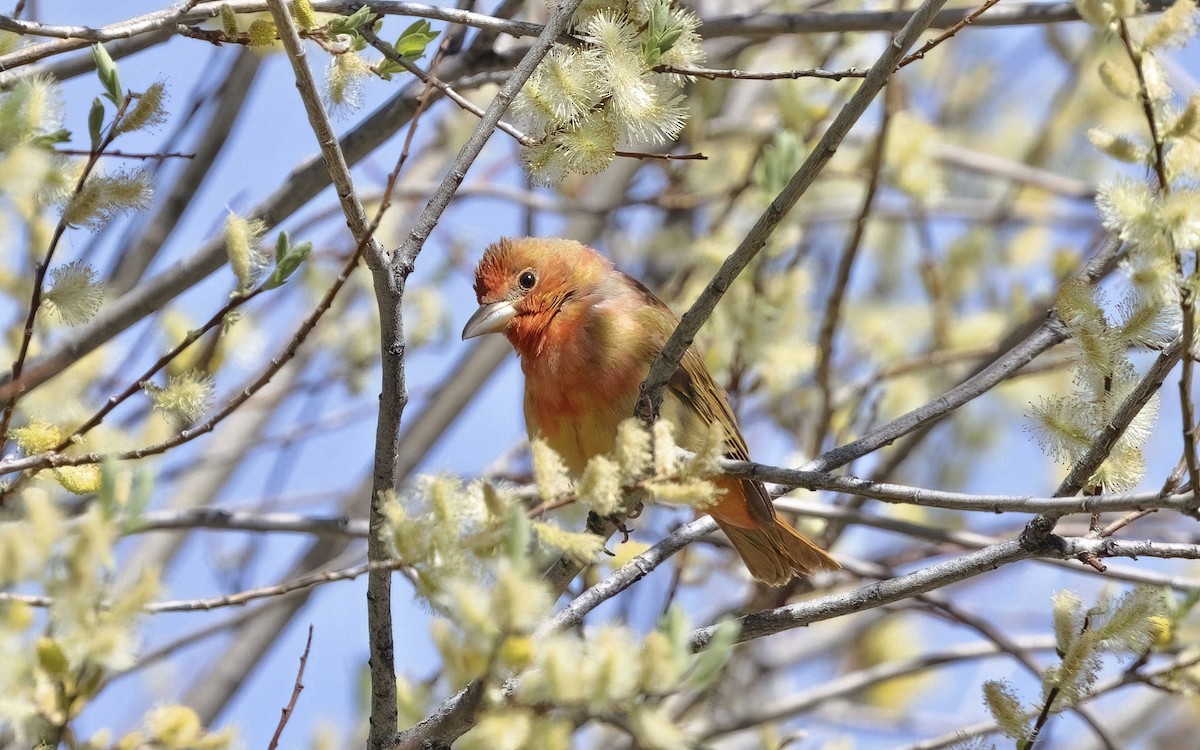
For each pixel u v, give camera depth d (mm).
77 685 6336
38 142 6949
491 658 5645
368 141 10633
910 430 9062
